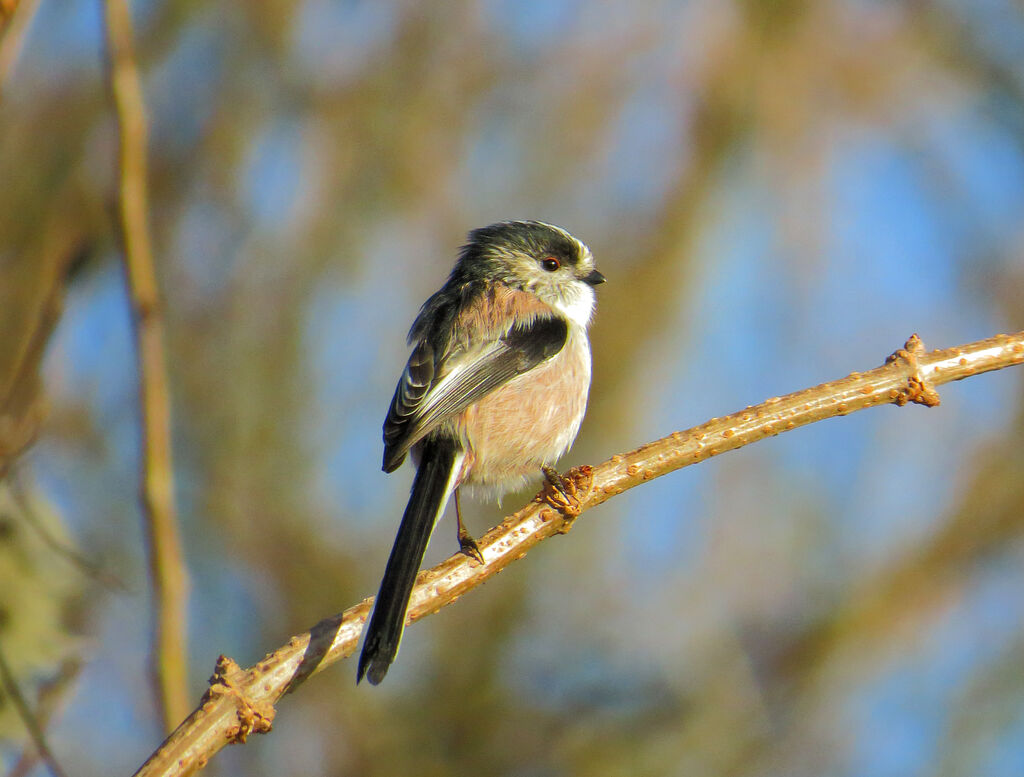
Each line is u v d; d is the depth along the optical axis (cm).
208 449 1268
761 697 1277
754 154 1481
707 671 1284
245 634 1217
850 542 1338
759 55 1477
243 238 1324
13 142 1129
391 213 1377
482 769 1241
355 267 1355
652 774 1238
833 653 1289
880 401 591
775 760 1244
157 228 1285
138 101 554
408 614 513
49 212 1098
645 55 1477
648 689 1285
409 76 1409
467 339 714
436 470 673
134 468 1138
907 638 1301
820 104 1482
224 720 429
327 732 1212
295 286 1324
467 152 1431
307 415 1296
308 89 1377
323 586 1236
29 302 1011
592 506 561
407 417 680
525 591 1314
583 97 1449
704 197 1469
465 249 847
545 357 720
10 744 613
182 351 1279
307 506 1270
